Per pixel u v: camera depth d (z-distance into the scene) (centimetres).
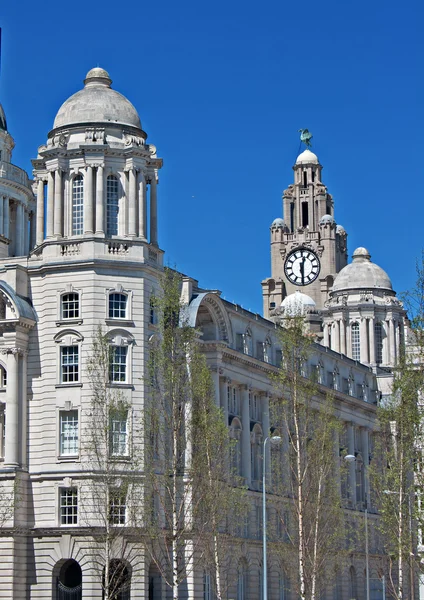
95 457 10675
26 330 11219
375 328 18862
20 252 14212
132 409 10900
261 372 13712
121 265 11144
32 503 10956
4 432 11162
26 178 14500
